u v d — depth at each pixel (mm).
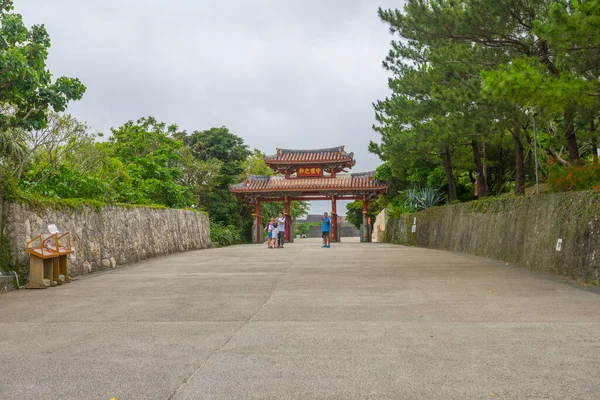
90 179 17438
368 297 9086
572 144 16266
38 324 7160
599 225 10250
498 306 7895
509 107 14406
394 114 26953
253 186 44688
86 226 15211
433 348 5449
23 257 11648
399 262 16375
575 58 12336
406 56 24969
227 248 30156
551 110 11727
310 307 8188
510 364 4801
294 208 66250
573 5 10258
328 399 3992
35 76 11844
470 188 34250
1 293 10406
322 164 45406
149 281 12328
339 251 23328
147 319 7434
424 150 23297
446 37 15273
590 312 7273
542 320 6785
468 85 15062
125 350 5605
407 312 7586
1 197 11336
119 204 18422
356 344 5691
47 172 17078
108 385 4410
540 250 13164
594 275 10266
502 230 16875
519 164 19234
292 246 31156
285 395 4094
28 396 4164
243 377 4570
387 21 15555
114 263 16938
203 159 45969
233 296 9555
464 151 29625
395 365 4848
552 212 12727
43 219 12734
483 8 13805
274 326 6770
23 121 13000
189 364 5012
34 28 12703
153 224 22078
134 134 33188
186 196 34625
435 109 20109
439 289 9906
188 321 7230
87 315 7824
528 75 10836
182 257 21047
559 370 4586
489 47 15586
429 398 3973
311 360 5074
